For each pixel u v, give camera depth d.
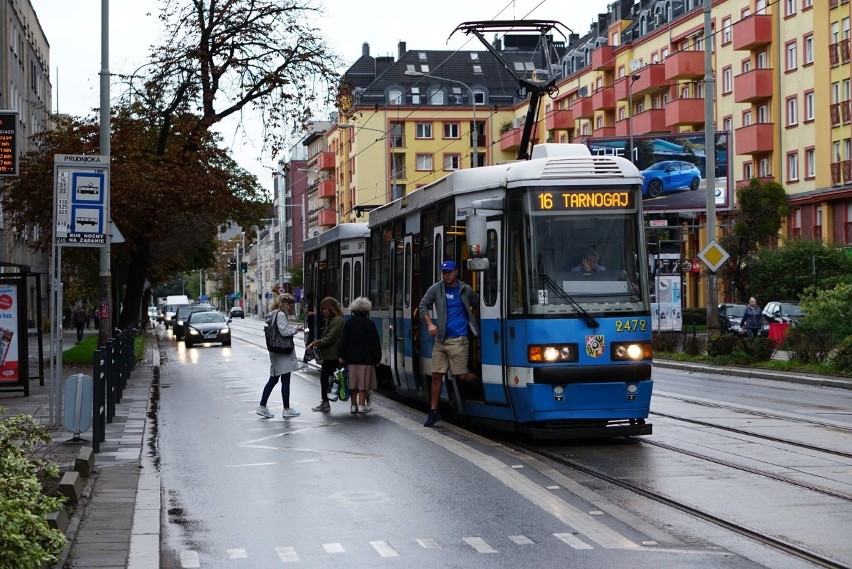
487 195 16.08
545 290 14.82
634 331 14.91
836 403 21.56
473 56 116.12
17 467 8.59
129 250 38.81
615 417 14.85
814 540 9.14
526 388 14.80
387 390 25.70
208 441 16.44
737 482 11.98
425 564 8.58
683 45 75.06
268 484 12.45
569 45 108.31
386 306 22.62
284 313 19.69
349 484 12.28
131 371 32.66
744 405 20.98
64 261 39.50
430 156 112.56
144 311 89.12
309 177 148.12
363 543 9.37
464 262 16.83
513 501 11.04
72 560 8.67
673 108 72.06
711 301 36.66
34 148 70.62
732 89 69.19
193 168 36.72
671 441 15.44
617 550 8.90
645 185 59.12
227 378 31.20
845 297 32.09
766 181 59.06
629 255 15.13
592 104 85.12
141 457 14.52
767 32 64.75
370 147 112.06
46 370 33.00
